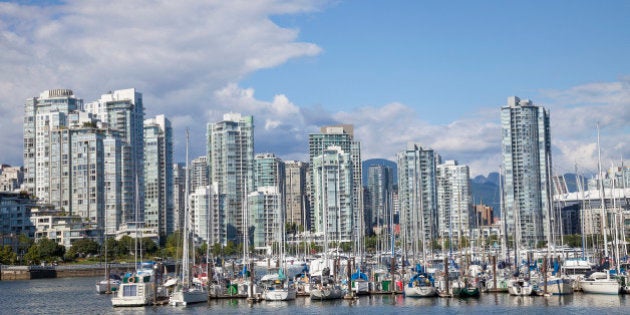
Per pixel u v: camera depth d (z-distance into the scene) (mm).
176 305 168250
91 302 191750
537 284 175875
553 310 152500
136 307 168500
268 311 158750
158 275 198375
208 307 165250
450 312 153875
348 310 159000
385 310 158250
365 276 186750
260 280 193000
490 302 166375
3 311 177000
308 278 192375
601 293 173250
